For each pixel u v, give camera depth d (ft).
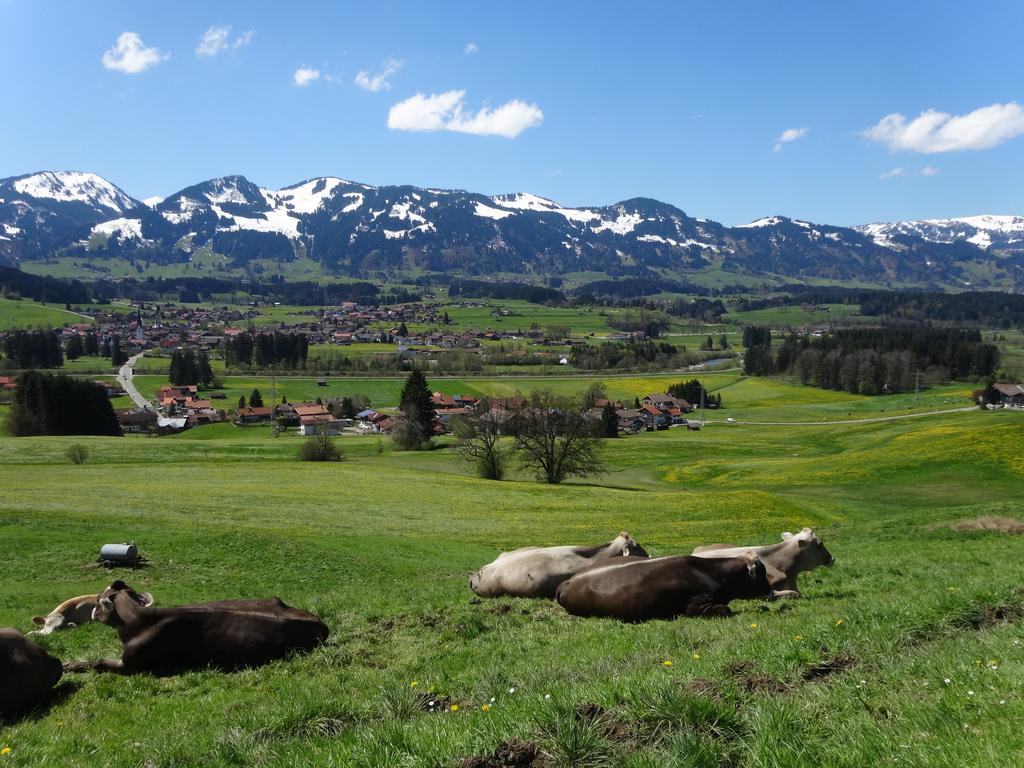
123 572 87.66
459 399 570.46
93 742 29.71
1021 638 28.78
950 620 34.37
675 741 21.24
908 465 253.24
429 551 112.06
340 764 22.22
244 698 34.88
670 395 590.96
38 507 144.66
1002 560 67.05
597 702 24.93
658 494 221.46
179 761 26.43
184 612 40.45
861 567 66.13
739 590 48.75
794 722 22.29
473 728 23.73
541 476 296.71
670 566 46.78
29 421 431.02
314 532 133.08
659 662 32.78
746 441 399.44
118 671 40.57
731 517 172.14
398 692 31.07
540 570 56.59
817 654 29.96
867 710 23.27
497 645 41.60
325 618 51.70
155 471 259.80
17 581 82.94
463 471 310.65
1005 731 19.29
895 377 627.46
